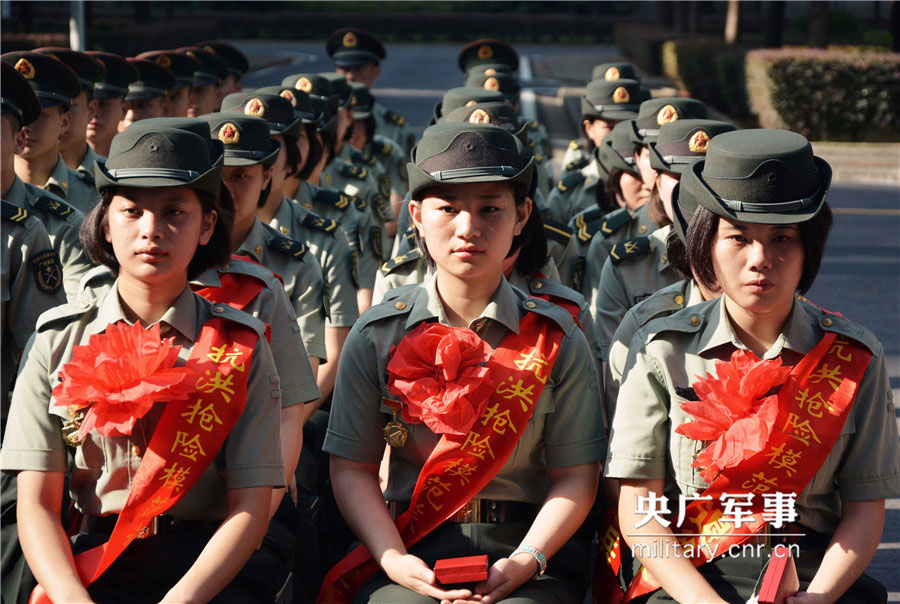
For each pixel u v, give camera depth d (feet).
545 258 11.40
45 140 15.57
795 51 61.67
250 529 8.85
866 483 9.08
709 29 121.90
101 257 9.04
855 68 59.36
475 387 9.04
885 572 14.34
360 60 33.45
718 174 8.71
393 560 9.04
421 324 9.71
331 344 14.76
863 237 39.83
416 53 130.21
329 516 12.83
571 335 9.70
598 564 10.21
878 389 9.08
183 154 8.73
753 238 8.60
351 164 23.12
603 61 117.29
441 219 9.12
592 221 16.85
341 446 9.84
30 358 9.09
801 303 9.39
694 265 9.12
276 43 144.97
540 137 31.96
